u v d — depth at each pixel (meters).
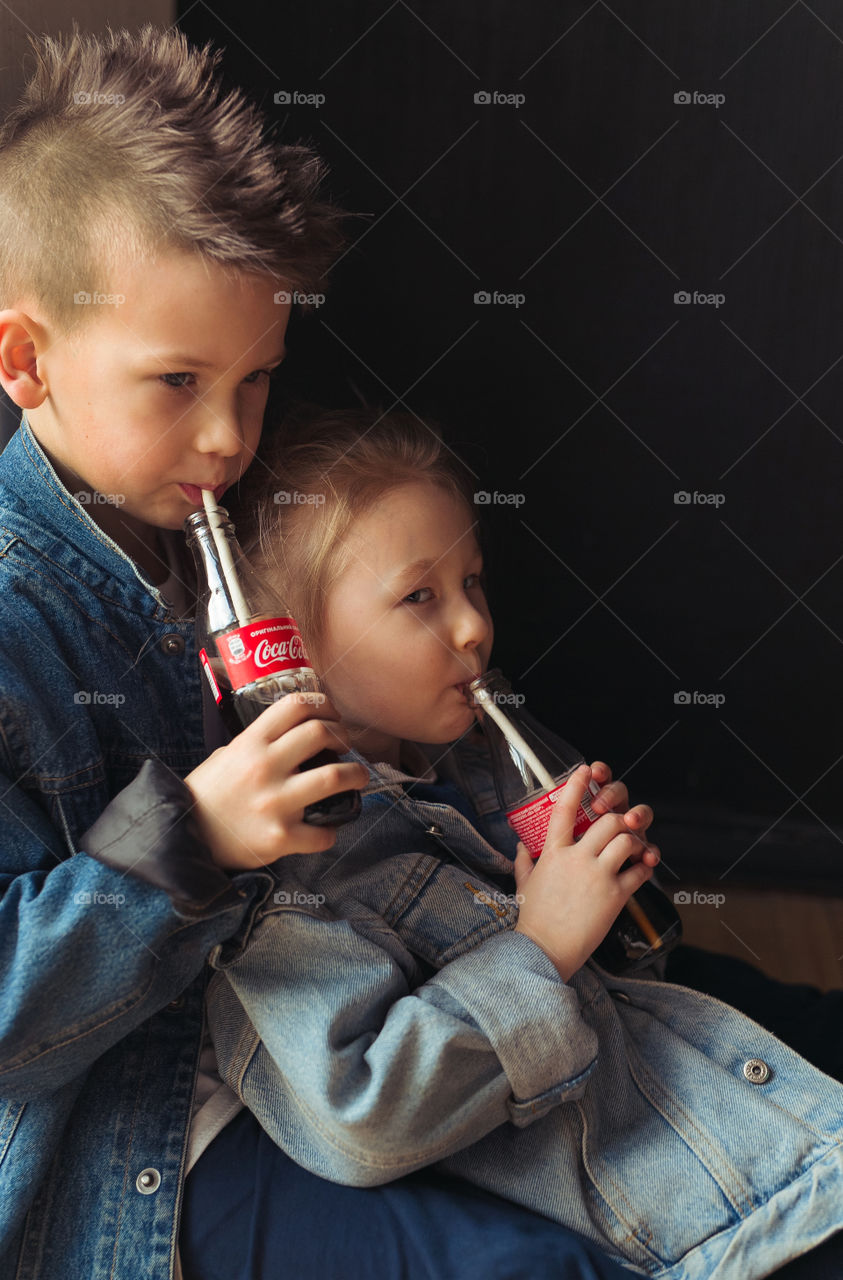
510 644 1.55
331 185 1.32
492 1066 0.77
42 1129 0.75
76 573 0.87
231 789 0.72
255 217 0.83
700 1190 0.79
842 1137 0.80
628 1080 0.85
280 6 1.23
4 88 1.02
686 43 1.35
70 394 0.84
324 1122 0.74
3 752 0.78
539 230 1.39
